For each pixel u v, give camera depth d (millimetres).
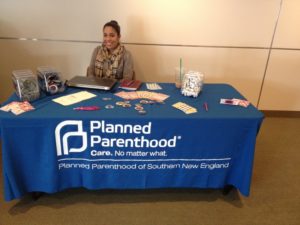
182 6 2674
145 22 2717
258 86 3145
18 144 1443
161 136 1516
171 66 2947
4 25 2625
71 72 2914
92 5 2617
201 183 1724
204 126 1507
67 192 1835
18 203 1717
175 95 1820
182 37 2814
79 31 2721
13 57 2783
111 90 1818
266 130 2967
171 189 1930
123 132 1480
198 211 1744
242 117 1509
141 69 2938
